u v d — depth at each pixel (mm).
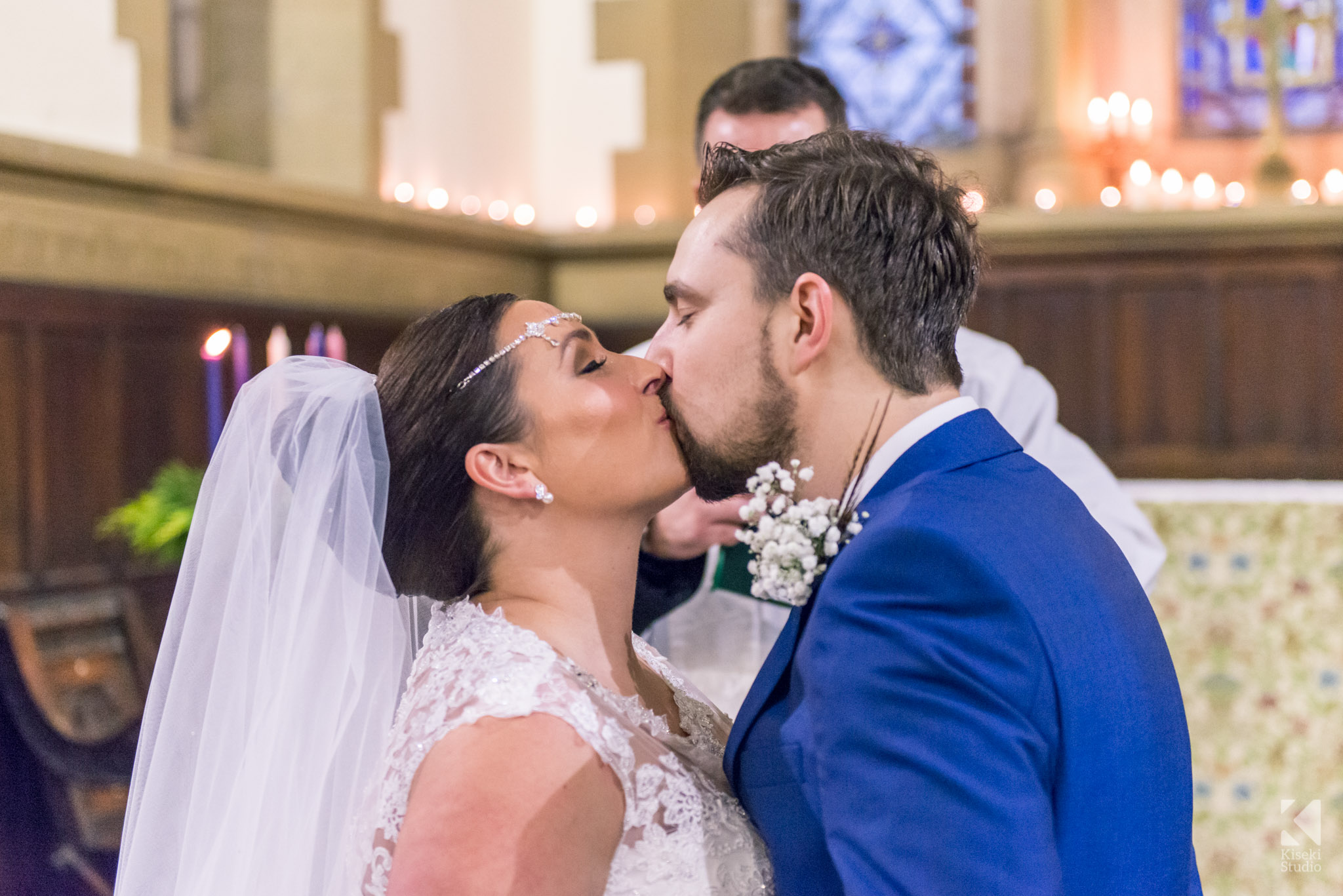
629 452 1352
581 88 6727
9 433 3689
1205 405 5777
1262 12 6266
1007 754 1062
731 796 1338
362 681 1409
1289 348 5676
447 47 6066
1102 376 5844
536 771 1148
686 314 1376
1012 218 5734
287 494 1473
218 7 5434
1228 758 3525
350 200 5012
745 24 6602
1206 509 3527
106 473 3996
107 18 4352
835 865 1103
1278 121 6051
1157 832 1180
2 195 3650
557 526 1379
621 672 1396
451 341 1396
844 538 1286
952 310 1320
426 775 1159
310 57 5480
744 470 1348
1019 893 1022
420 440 1389
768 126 2459
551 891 1128
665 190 6617
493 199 6449
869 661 1114
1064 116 6199
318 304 4898
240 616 1477
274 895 1384
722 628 2359
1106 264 5797
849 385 1296
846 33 6641
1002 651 1093
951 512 1167
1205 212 5617
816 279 1267
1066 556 1186
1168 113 6340
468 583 1413
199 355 4332
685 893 1229
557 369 1361
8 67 3998
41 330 3783
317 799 1398
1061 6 6148
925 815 1052
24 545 3729
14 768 2785
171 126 5102
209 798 1453
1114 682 1152
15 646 2801
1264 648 3500
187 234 4316
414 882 1102
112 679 3611
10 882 2688
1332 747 3469
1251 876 3494
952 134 6504
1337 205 5504
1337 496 3486
